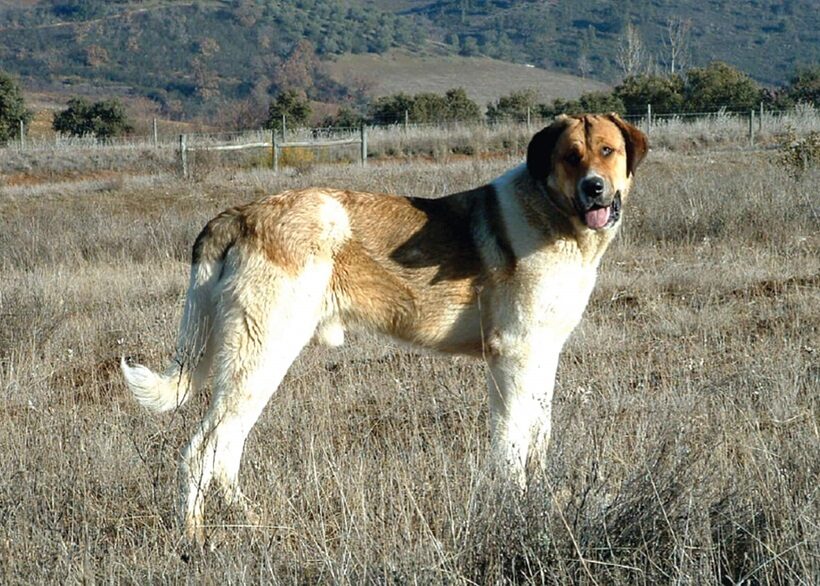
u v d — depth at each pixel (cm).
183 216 2638
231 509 739
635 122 4972
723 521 666
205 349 820
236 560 661
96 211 2852
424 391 1059
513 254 816
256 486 781
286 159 4128
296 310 801
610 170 813
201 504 744
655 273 1666
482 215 835
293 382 1108
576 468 704
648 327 1319
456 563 627
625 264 1798
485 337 833
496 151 4456
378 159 4344
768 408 935
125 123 6494
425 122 5659
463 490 710
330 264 817
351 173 3519
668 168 3300
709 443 781
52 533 687
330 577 635
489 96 17088
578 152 809
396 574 616
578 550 607
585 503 660
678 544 617
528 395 822
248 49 18875
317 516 711
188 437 882
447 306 830
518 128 4703
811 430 837
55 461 816
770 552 616
